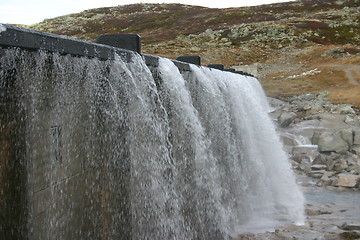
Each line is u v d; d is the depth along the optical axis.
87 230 5.34
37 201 4.26
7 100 3.82
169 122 7.91
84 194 5.27
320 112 28.61
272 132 17.00
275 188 15.23
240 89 14.83
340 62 46.78
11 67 3.84
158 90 7.54
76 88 5.01
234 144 12.05
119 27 90.94
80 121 5.13
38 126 4.29
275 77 44.09
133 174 6.56
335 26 69.75
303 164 19.30
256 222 11.38
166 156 7.47
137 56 6.61
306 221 11.44
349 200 14.07
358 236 9.84
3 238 3.78
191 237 8.56
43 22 108.19
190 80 9.59
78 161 5.11
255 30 69.75
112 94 5.86
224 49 61.69
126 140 6.28
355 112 28.45
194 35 71.94
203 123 9.98
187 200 8.59
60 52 4.51
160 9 110.56
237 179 11.99
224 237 9.78
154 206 7.09
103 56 5.51
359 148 20.08
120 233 6.28
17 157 3.98
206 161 9.38
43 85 4.36
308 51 55.84
